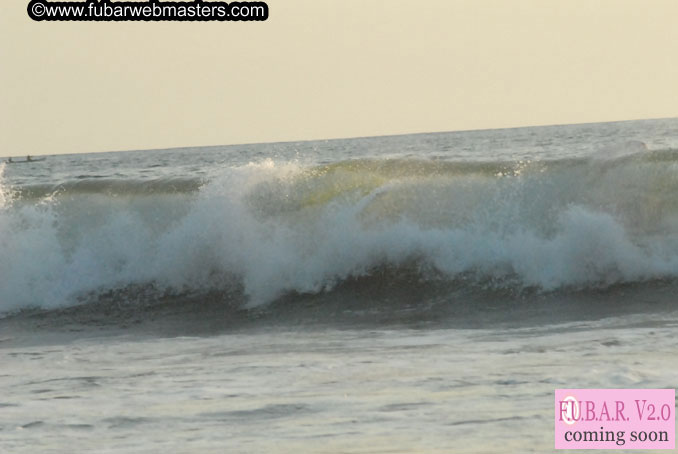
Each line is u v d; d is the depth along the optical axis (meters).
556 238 45.72
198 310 45.59
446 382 25.69
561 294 43.44
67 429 22.62
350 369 28.61
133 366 31.84
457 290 45.12
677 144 128.00
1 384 29.44
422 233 47.22
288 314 43.50
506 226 46.94
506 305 42.22
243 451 20.02
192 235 48.75
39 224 50.34
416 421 21.62
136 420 23.17
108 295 48.53
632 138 178.25
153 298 47.91
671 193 46.41
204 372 29.53
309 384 26.45
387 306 43.59
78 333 42.12
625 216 46.44
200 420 22.81
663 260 44.53
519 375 26.06
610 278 44.56
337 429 21.30
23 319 46.19
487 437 20.12
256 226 48.06
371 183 48.66
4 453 20.81
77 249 49.88
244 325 41.75
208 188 49.75
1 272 49.28
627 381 24.44
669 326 34.59
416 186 48.25
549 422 21.05
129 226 49.84
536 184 47.66
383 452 19.38
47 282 49.22
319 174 49.25
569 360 28.03
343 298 45.34
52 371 31.67
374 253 47.25
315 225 48.06
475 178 48.41
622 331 33.97
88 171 173.50
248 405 24.03
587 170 47.75
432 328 37.91
